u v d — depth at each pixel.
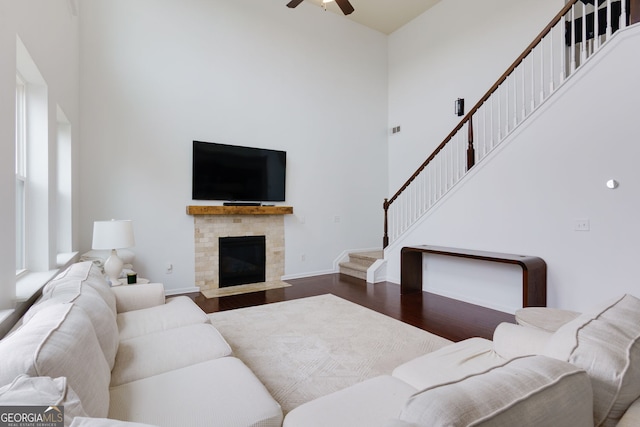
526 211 3.62
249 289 4.91
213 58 4.92
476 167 4.11
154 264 4.49
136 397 1.33
